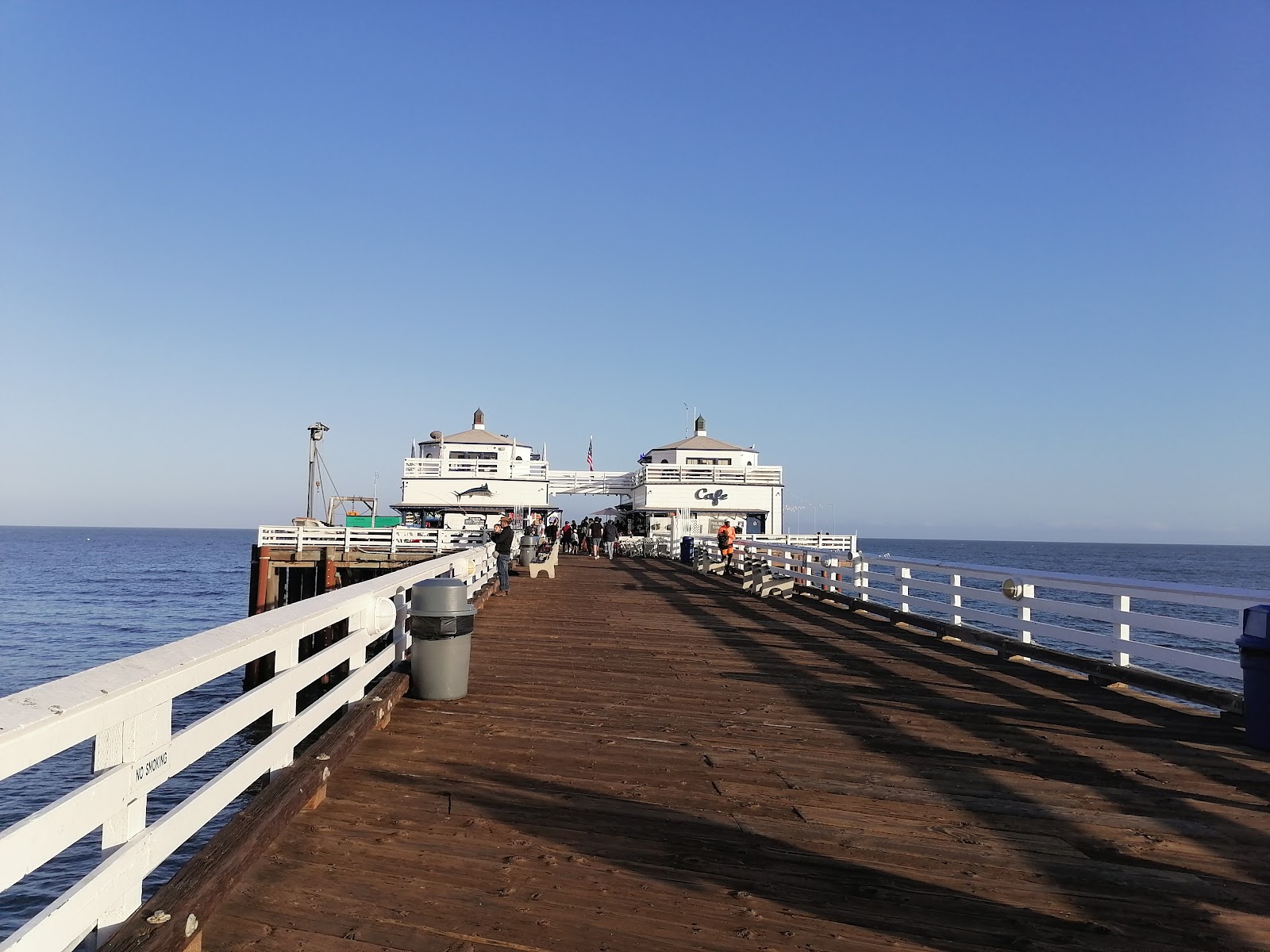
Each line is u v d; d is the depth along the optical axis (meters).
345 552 31.06
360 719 5.93
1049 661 9.52
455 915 3.45
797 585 19.12
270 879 3.71
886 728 6.94
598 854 4.14
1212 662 7.33
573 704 7.53
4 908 10.55
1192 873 4.14
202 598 54.44
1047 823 4.81
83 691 2.50
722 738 6.52
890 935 3.42
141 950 2.66
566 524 42.81
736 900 3.69
